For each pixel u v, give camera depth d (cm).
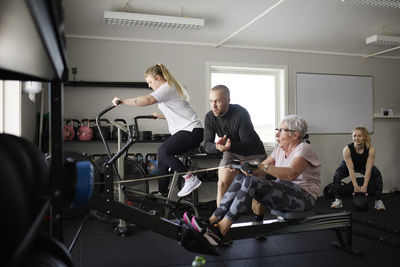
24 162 94
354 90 648
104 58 523
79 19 472
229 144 281
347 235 282
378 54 651
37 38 87
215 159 554
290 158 251
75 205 141
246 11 470
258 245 309
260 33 543
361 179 603
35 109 470
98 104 520
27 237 82
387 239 310
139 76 537
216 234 225
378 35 534
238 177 241
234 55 582
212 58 571
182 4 443
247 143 319
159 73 319
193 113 321
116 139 493
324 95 629
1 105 357
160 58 547
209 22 493
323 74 630
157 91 304
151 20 433
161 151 317
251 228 243
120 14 425
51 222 132
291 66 612
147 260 275
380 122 670
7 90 359
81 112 514
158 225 239
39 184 111
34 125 464
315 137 621
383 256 275
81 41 516
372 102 661
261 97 609
